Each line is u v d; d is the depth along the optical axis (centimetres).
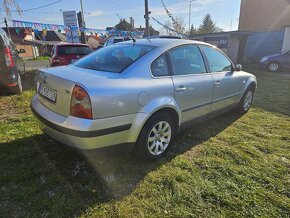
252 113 493
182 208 212
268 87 801
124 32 1689
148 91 255
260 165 287
